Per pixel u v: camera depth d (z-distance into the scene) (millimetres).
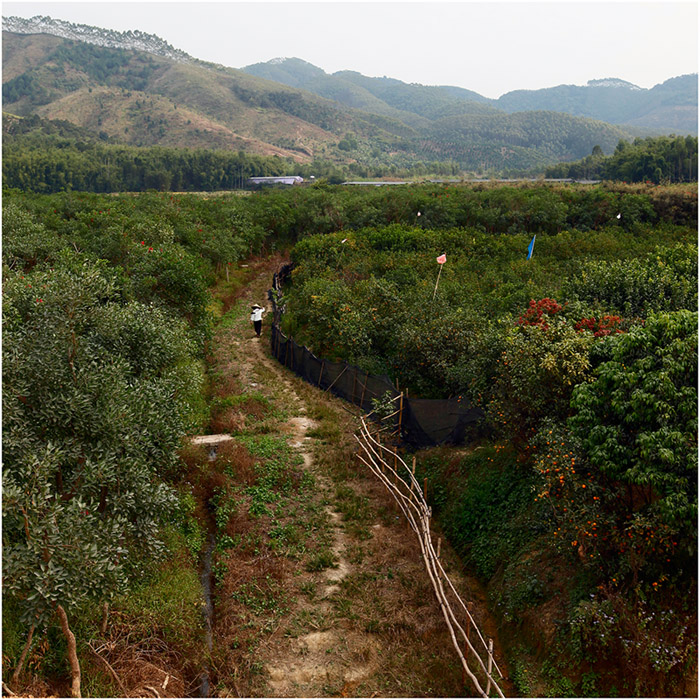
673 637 6340
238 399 14367
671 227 33156
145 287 15078
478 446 11008
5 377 6801
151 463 7953
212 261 28141
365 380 14070
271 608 7746
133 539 6707
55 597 4930
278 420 13609
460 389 12148
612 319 10328
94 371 7648
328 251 26750
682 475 6215
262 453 11867
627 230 34031
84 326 9398
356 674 6766
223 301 24609
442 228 34719
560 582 7395
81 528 5391
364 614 7672
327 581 8336
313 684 6617
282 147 185000
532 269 21094
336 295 17688
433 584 7281
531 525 8430
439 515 10062
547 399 8703
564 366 8156
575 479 6875
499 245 26188
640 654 6199
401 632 7359
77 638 6453
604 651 6430
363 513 10039
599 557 6977
